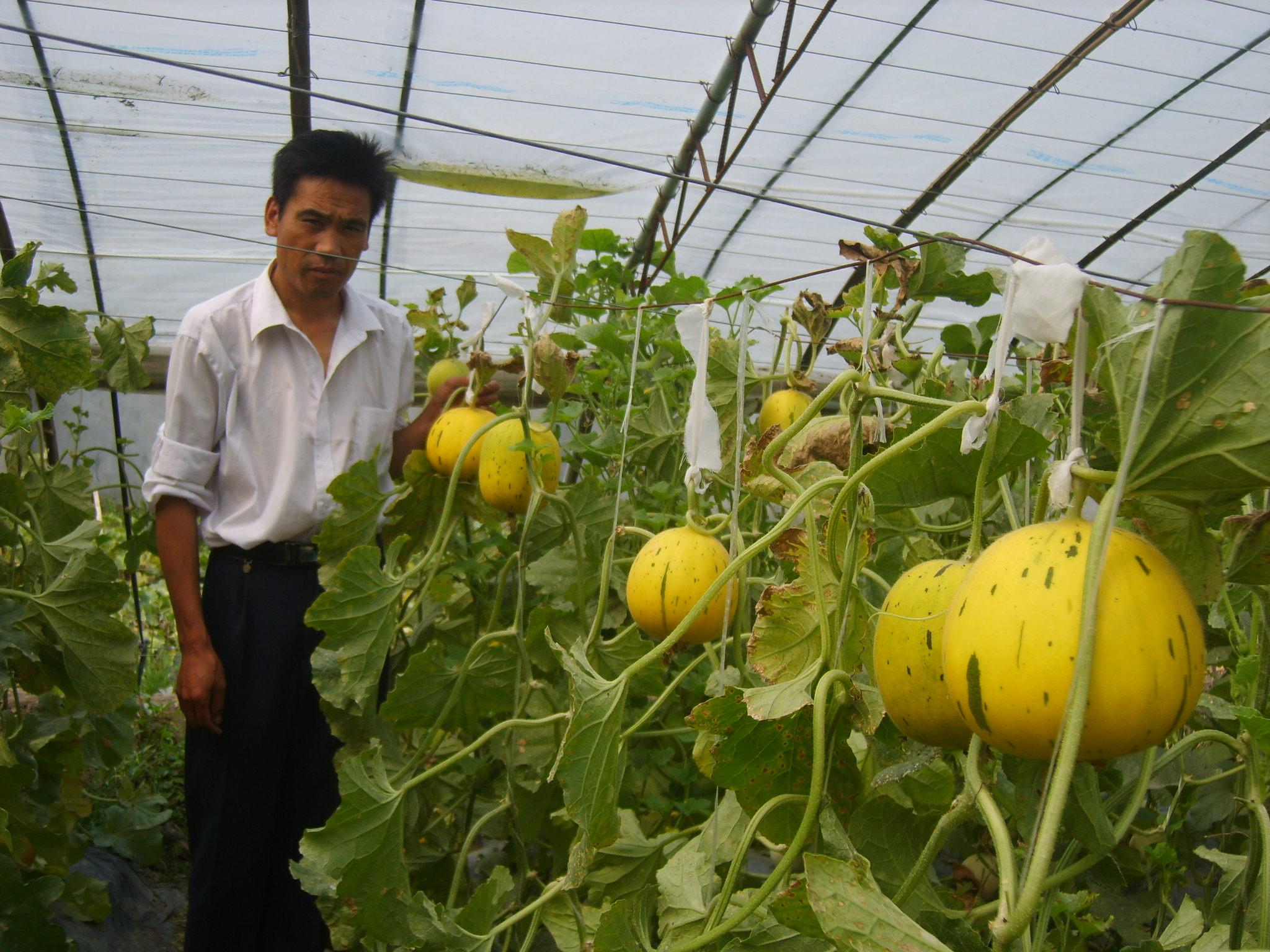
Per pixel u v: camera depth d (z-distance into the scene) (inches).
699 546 61.5
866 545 52.2
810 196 171.3
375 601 88.6
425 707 92.5
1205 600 38.9
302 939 99.3
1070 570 32.5
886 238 70.3
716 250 188.7
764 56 139.6
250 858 95.3
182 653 96.2
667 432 109.0
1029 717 32.2
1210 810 69.7
